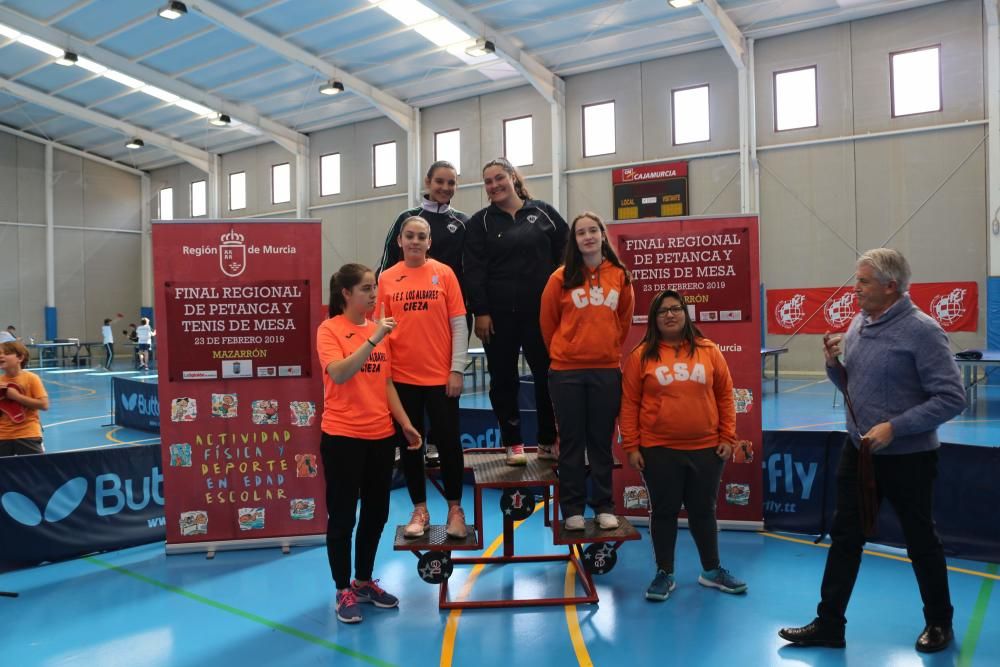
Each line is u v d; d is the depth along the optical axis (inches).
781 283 577.6
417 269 149.1
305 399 194.5
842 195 551.2
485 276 159.5
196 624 142.9
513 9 539.8
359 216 788.0
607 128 641.0
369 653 128.2
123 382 413.4
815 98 558.3
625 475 205.5
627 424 152.9
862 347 123.1
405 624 141.7
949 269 517.0
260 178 876.6
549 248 161.2
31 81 724.7
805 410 411.2
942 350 115.1
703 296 197.0
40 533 181.2
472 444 279.0
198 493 190.4
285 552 190.2
